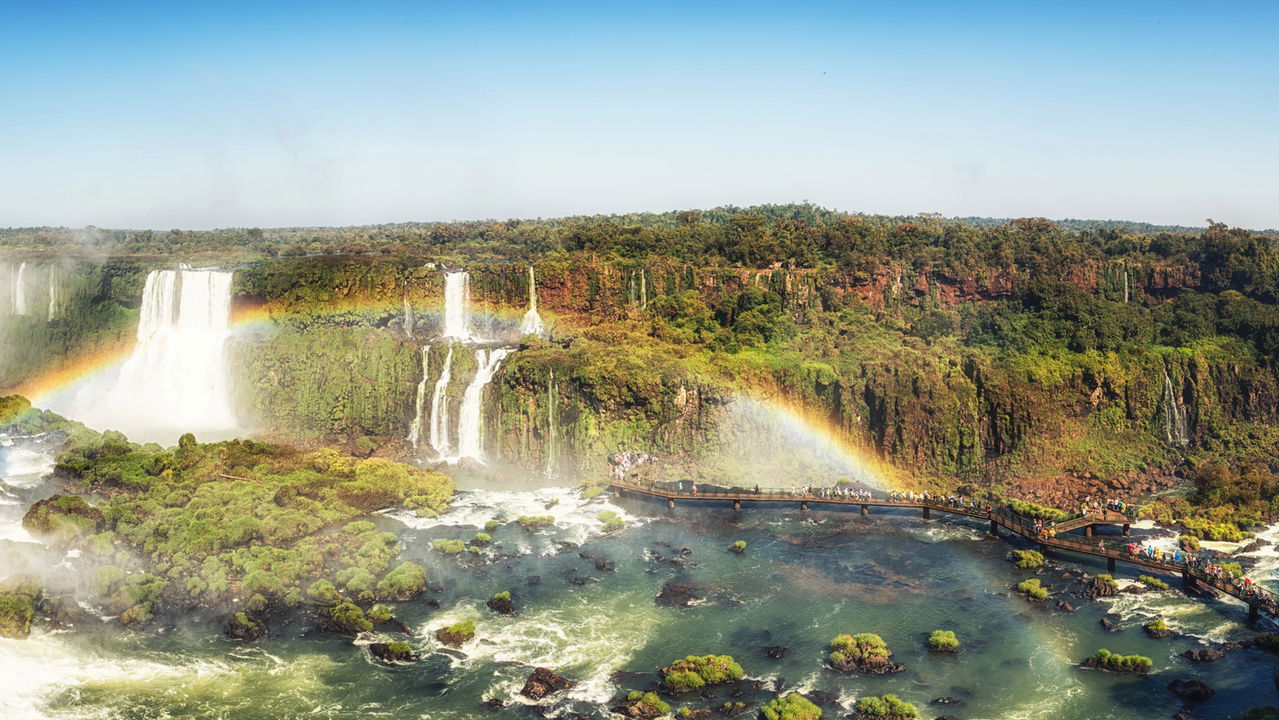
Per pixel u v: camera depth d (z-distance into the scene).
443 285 195.38
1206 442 156.75
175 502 127.44
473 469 157.62
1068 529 124.50
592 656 92.19
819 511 136.00
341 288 196.25
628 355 163.00
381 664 90.81
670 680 85.19
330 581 107.00
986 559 117.12
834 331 178.25
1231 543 121.31
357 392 175.38
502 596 103.12
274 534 115.56
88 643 93.88
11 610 94.62
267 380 184.50
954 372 154.75
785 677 87.69
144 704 83.81
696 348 171.88
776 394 158.88
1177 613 100.56
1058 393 155.00
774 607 103.25
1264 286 179.12
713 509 137.00
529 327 194.25
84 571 107.44
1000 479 146.50
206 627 97.62
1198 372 159.50
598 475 152.38
